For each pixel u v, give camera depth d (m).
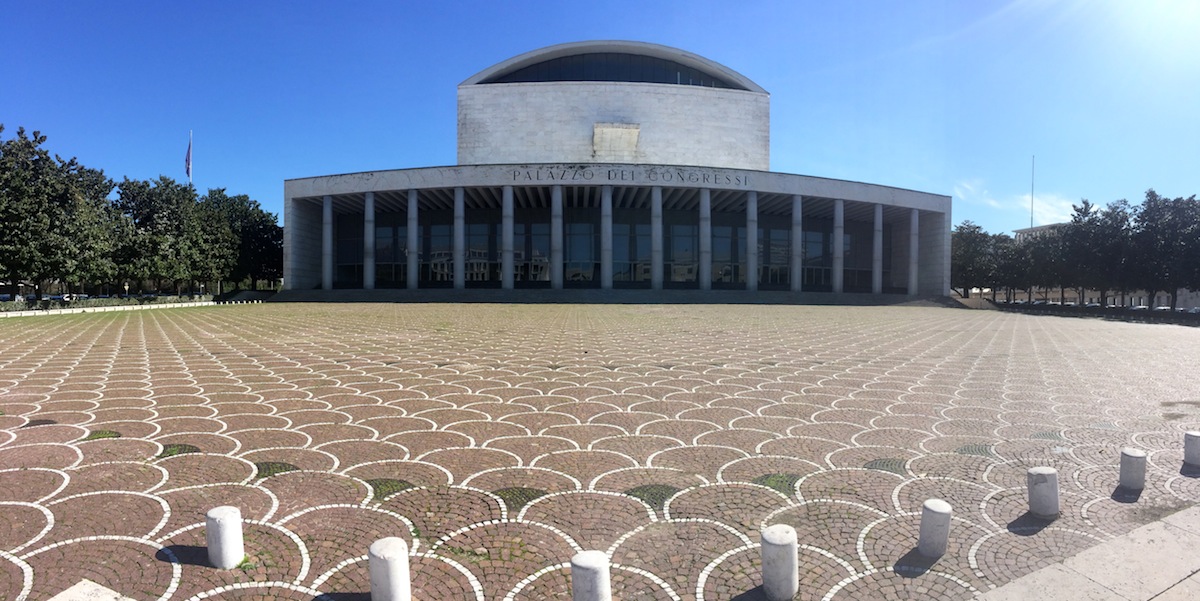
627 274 51.28
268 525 4.31
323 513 4.53
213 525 3.68
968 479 5.34
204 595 3.38
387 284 51.31
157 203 50.78
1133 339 18.86
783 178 46.59
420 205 50.84
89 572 3.62
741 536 4.19
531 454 6.02
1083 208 43.34
